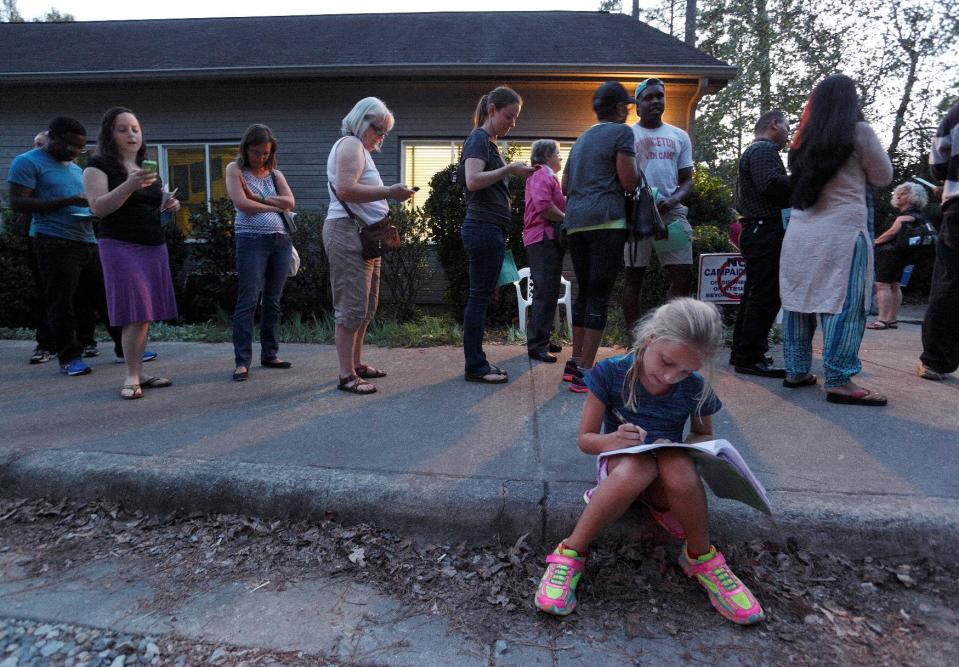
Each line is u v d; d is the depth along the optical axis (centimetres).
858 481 225
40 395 361
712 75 750
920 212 651
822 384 367
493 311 681
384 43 919
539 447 265
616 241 336
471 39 929
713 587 177
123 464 246
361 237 338
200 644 165
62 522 231
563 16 1117
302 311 748
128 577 197
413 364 450
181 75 789
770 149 361
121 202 320
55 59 905
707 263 519
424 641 166
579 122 810
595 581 192
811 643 164
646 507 210
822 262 317
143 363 466
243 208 389
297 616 177
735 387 362
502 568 200
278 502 228
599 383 197
